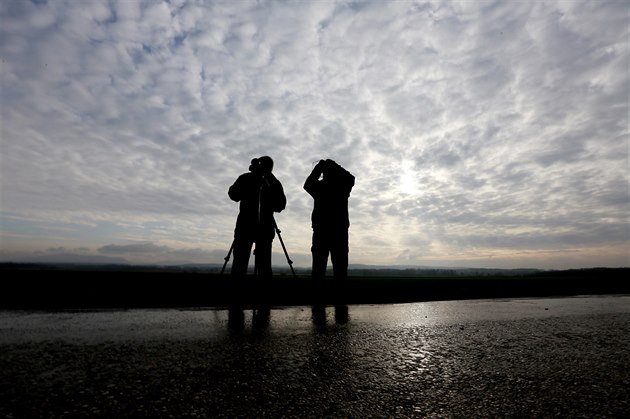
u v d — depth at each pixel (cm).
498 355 327
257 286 718
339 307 657
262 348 324
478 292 1005
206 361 281
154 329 393
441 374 270
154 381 235
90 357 281
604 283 1278
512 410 206
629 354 338
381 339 378
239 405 204
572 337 414
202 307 587
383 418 194
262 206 711
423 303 773
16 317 446
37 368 252
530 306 743
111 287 646
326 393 226
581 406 213
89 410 191
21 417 180
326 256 736
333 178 759
